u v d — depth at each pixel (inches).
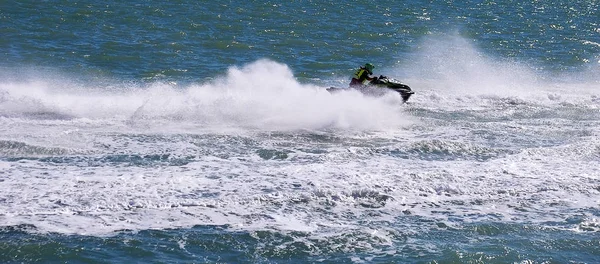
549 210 2338.8
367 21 7362.2
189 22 6535.4
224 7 7475.4
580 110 3791.8
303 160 2701.8
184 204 2234.3
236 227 2132.1
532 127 3366.1
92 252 1968.5
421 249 2064.5
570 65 5644.7
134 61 4997.5
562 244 2129.7
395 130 3260.3
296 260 1987.0
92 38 5674.2
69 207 2174.0
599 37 7185.0
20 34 5659.5
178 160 2642.7
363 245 2073.1
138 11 6899.6
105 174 2448.3
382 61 5506.9
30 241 1990.7
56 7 6815.9
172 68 4825.3
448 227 2199.8
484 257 2033.7
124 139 2910.9
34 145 2711.6
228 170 2534.5
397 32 6879.9
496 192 2438.5
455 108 3767.2
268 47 5743.1
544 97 4072.3
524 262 2023.9
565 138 3159.5
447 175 2536.9
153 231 2086.6
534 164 2704.2
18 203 2177.7
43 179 2369.6
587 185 2524.6
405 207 2311.8
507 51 6200.8
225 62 5113.2
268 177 2461.9
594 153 2844.5
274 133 3110.2
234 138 3002.0
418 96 4028.1
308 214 2230.6
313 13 7549.2
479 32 7135.8
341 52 5738.2
